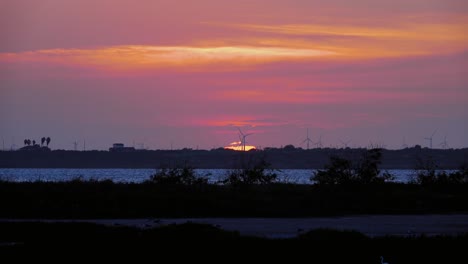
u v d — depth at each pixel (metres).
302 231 131.75
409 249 99.94
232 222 155.62
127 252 95.19
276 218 168.88
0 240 109.00
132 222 152.50
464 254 97.69
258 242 102.81
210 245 99.94
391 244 102.94
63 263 88.62
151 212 172.62
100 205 177.25
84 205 176.75
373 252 97.75
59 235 111.50
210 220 160.62
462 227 146.62
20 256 91.56
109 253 94.38
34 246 98.88
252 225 148.12
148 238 105.62
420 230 139.50
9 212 166.00
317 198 198.62
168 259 91.69
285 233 130.38
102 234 111.50
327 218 170.00
